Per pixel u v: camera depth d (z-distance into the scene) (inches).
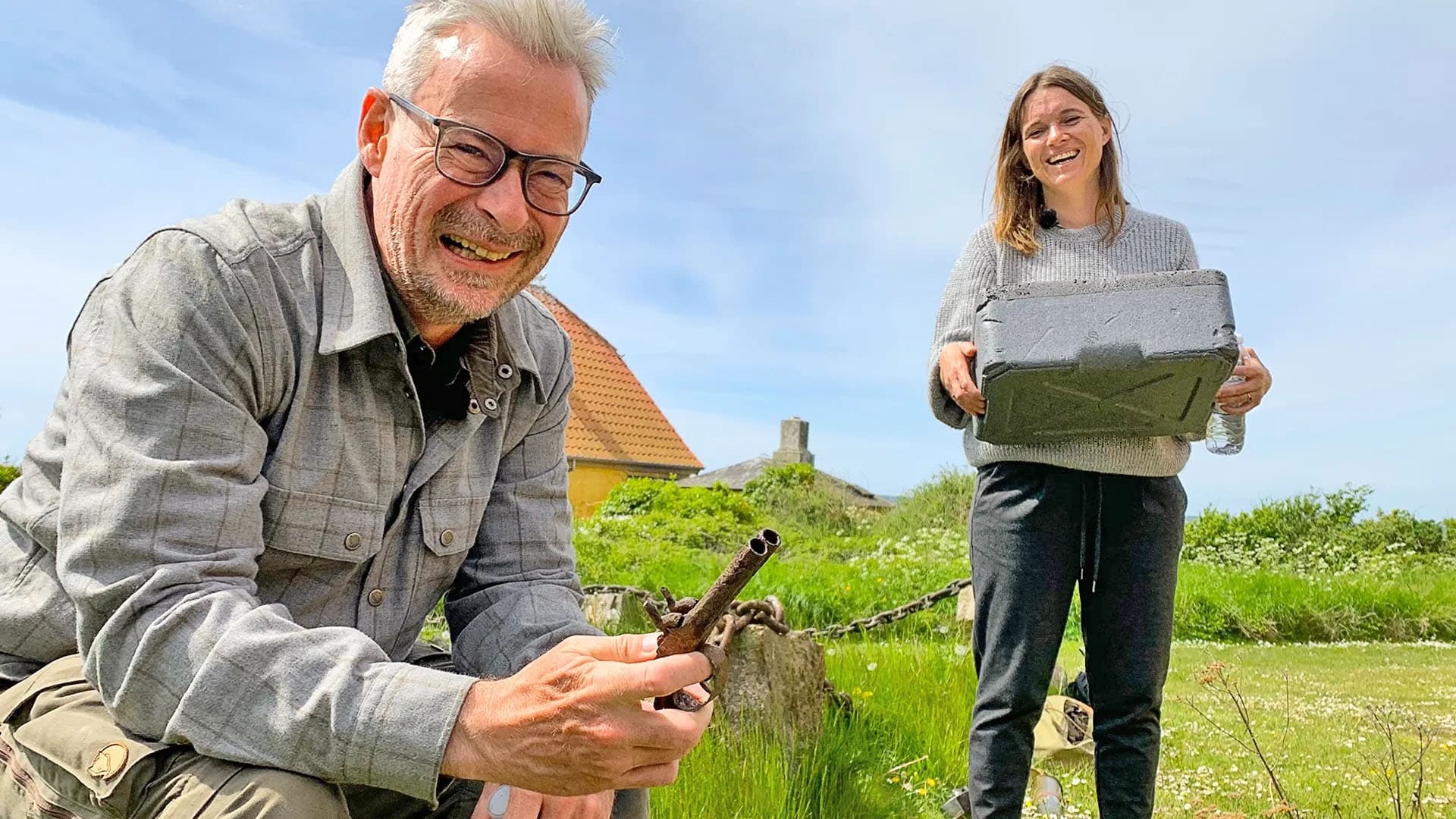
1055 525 107.7
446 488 79.4
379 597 76.4
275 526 70.4
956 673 201.9
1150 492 108.0
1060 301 102.0
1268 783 147.3
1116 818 106.5
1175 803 138.2
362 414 73.2
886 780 147.5
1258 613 402.0
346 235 73.8
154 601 61.1
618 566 471.8
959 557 568.4
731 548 679.1
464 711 59.6
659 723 59.0
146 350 65.2
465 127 69.4
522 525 88.0
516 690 59.3
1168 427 103.0
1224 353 96.5
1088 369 98.5
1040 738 158.1
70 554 62.3
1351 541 706.2
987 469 113.6
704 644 60.8
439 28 71.1
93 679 62.4
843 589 414.0
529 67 70.6
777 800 121.3
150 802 59.8
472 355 80.0
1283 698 231.8
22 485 70.6
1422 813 125.6
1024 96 117.3
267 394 69.5
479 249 72.1
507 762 59.2
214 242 68.4
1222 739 180.5
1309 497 748.6
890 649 222.7
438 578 80.9
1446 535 705.0
